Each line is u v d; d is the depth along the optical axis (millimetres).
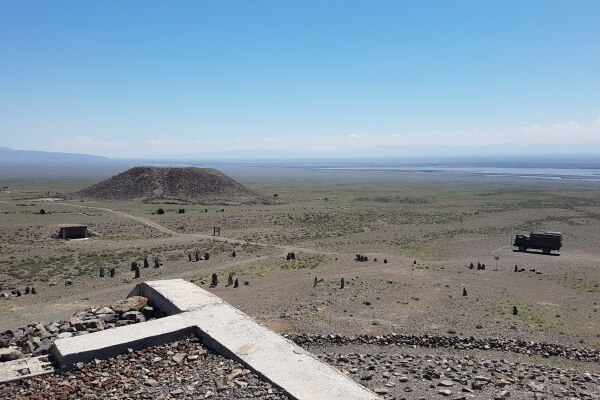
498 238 77188
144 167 146375
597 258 60625
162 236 76125
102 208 110562
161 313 16219
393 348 26172
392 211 114750
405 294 39656
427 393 16109
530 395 16750
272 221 95875
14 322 29656
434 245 70562
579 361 25062
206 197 135250
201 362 12211
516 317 33062
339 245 69812
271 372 11352
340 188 192000
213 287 41781
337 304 35688
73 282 43906
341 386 10766
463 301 37688
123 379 11375
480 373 19547
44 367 11898
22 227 77375
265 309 34031
